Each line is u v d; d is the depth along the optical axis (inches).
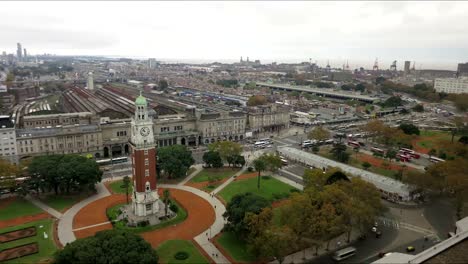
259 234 4670.3
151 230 5733.3
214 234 5625.0
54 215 6264.8
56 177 6875.0
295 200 5059.1
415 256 4092.0
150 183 6161.4
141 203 6107.3
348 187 5674.2
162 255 4982.8
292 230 4741.6
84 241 4249.5
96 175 7180.1
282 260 4643.2
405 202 6953.7
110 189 7534.5
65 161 7204.7
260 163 7701.8
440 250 4195.4
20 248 5128.0
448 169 6894.7
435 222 6112.2
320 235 4938.5
